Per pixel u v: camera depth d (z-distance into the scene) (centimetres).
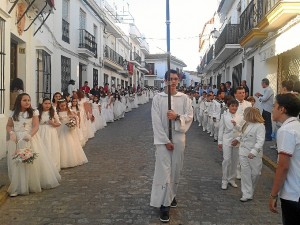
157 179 322
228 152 418
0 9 510
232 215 335
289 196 202
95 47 1470
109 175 472
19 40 661
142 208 347
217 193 402
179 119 323
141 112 1612
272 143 691
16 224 307
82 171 495
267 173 500
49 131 479
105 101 1147
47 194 389
